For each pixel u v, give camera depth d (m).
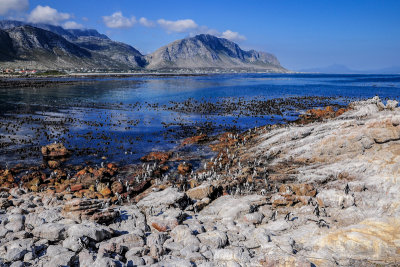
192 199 26.14
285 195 23.66
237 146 44.44
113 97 113.25
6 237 17.23
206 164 38.75
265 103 93.25
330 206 21.62
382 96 107.56
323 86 173.50
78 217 19.97
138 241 17.22
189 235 17.45
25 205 23.73
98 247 16.34
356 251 14.40
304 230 17.95
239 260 14.73
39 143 47.56
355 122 33.66
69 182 32.34
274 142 40.12
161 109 84.50
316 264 14.02
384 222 16.02
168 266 14.31
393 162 25.86
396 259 13.66
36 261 14.78
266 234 17.30
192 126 61.78
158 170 35.97
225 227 19.55
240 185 29.73
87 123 63.50
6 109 79.38
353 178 26.70
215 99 107.75
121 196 28.62
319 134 36.22
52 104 90.88
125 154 43.16
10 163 38.53
